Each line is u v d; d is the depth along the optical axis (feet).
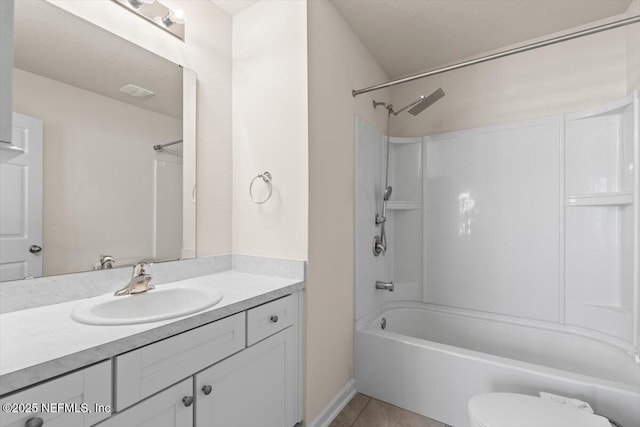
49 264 3.61
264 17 5.68
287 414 4.66
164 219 4.89
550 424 3.64
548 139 6.87
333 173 5.85
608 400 4.29
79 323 2.95
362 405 5.98
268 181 5.50
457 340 7.63
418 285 8.39
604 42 6.52
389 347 6.08
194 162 5.35
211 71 5.69
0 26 2.29
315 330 5.24
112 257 4.22
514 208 7.23
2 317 3.13
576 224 6.55
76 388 2.33
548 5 6.02
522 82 7.38
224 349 3.59
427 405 5.62
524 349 6.82
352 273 6.58
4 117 2.30
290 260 5.13
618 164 6.04
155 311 4.12
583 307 6.34
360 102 7.06
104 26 4.23
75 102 3.91
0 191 3.27
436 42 7.28
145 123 4.67
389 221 8.66
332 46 5.91
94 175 4.06
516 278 7.18
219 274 5.52
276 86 5.47
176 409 3.04
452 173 8.04
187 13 5.31
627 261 5.75
